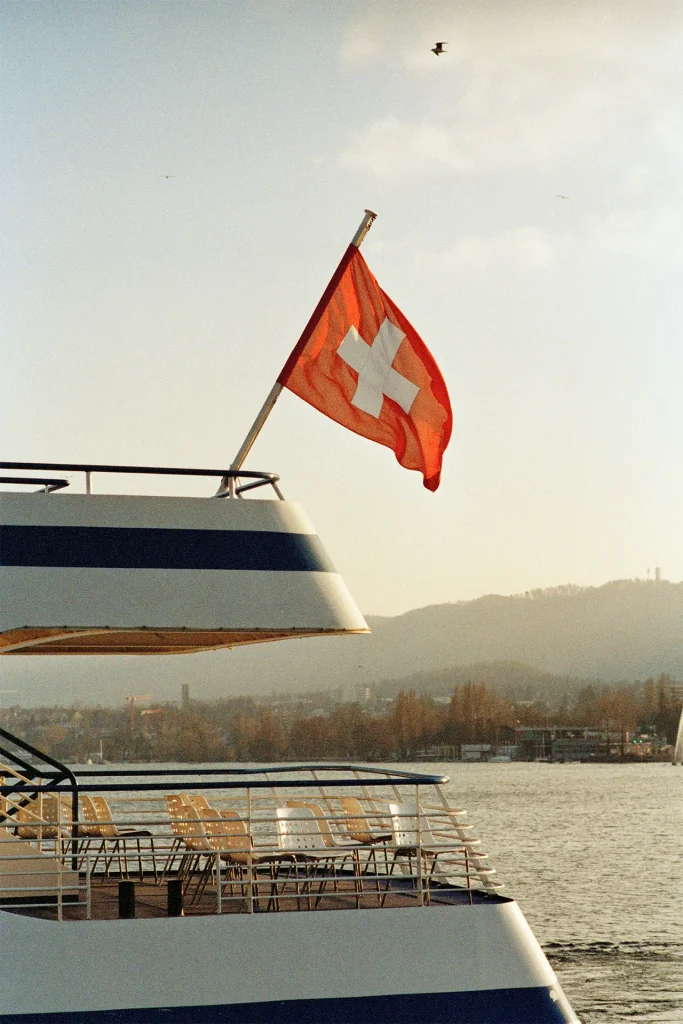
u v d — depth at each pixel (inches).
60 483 574.2
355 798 633.0
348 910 512.4
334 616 574.6
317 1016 495.8
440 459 685.9
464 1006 512.1
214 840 616.1
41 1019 474.0
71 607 536.7
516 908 543.2
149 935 490.3
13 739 629.0
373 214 684.1
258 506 582.6
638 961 1867.6
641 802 6860.2
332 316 680.4
